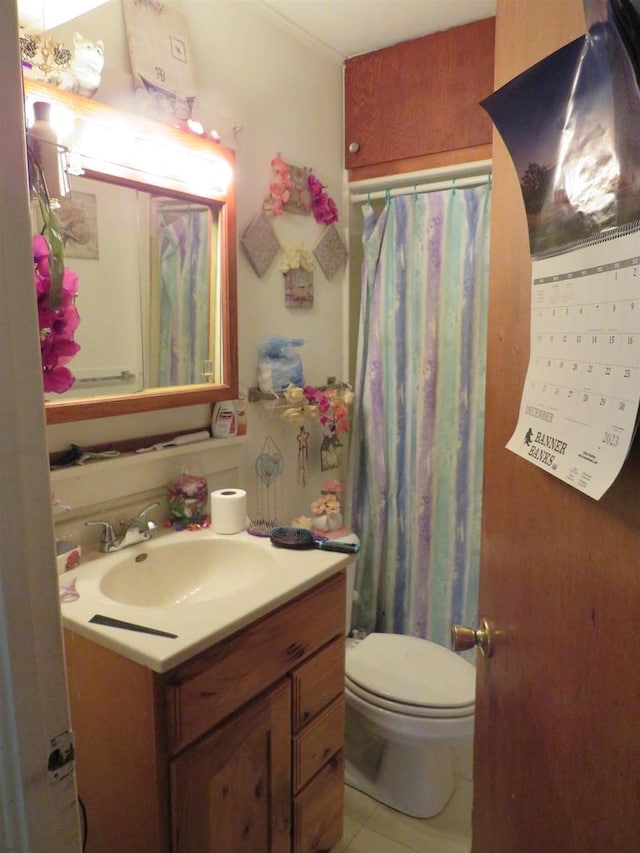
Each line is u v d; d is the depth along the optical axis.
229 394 1.64
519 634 0.72
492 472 0.82
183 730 1.04
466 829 1.61
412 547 2.17
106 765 1.10
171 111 1.44
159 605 1.39
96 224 1.32
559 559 0.59
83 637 1.08
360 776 1.77
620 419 0.45
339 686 1.44
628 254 0.44
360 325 2.17
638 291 0.43
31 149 0.98
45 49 1.15
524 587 0.70
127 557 1.34
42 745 0.47
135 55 1.37
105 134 1.28
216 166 1.53
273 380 1.82
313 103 1.98
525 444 0.67
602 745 0.51
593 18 0.46
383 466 2.17
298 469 2.04
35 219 1.10
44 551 0.46
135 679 1.02
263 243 1.79
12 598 0.44
